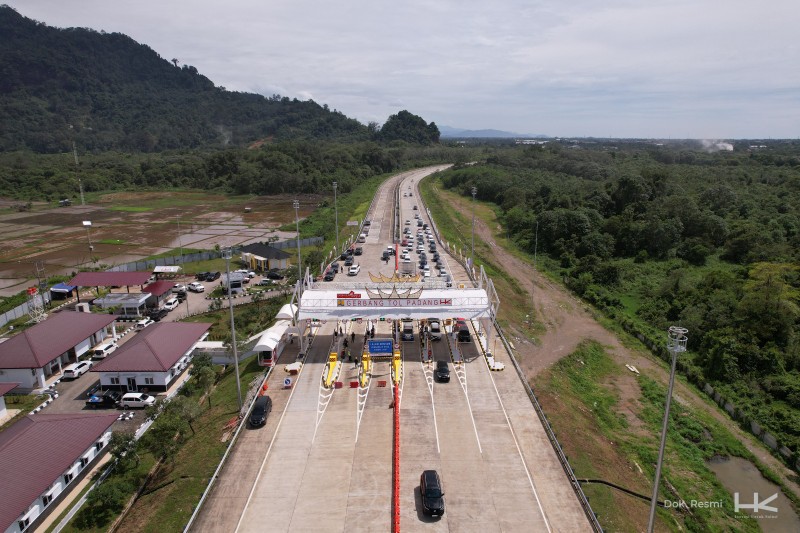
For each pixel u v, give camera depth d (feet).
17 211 636.48
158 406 178.70
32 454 144.87
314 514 128.06
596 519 124.36
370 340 200.64
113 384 204.13
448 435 158.40
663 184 478.18
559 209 445.78
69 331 236.22
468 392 183.01
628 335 278.26
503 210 554.87
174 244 458.91
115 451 152.46
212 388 202.08
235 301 304.09
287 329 224.33
